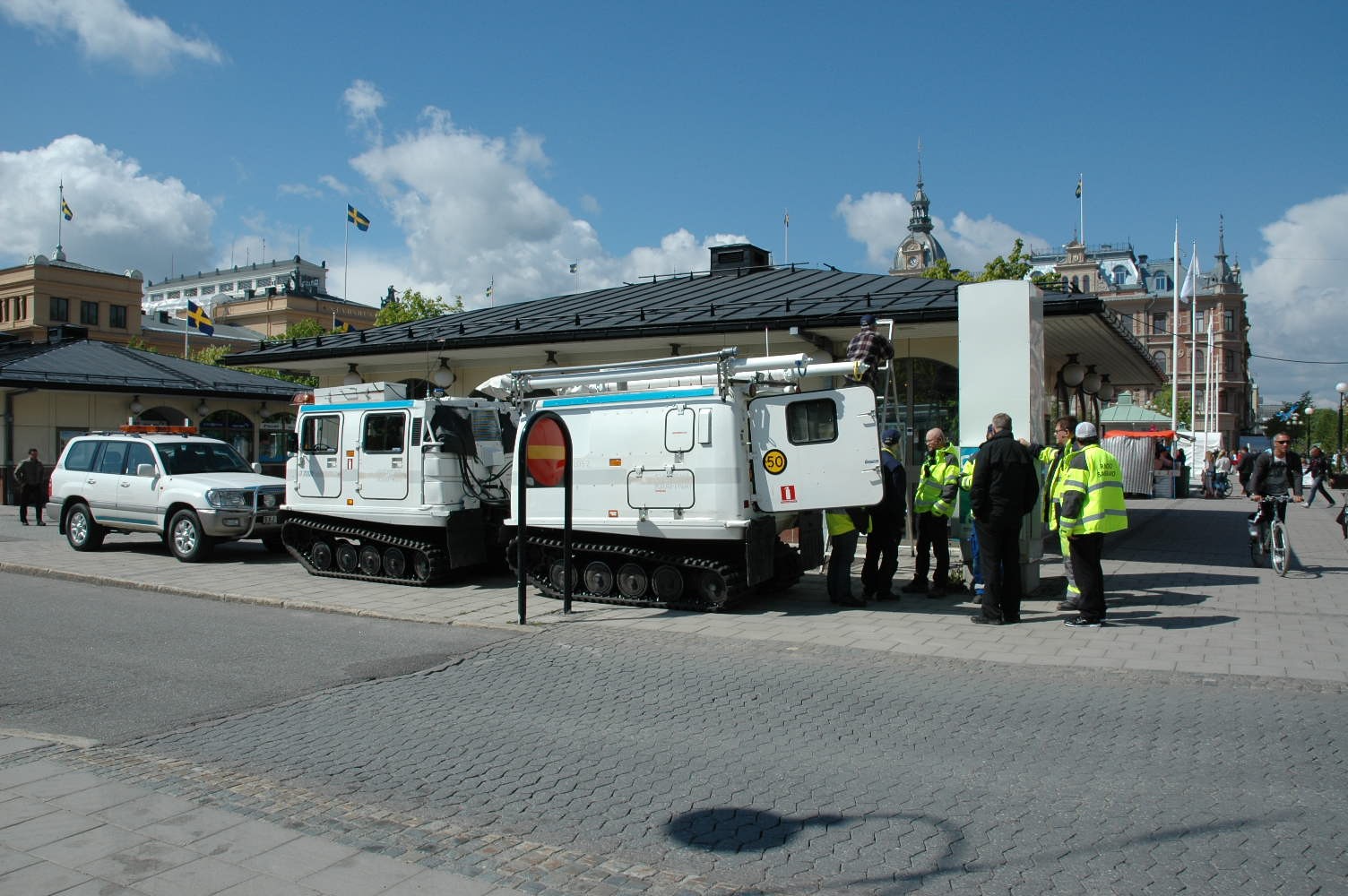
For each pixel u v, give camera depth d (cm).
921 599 1067
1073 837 421
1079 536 897
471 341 1678
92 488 1534
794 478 967
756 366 977
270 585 1198
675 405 998
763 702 659
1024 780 496
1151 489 3108
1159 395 7356
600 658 807
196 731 606
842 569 1024
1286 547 1195
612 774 517
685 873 395
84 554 1517
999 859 400
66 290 6619
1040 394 1106
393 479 1202
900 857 405
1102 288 8375
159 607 1070
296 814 462
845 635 876
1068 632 880
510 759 545
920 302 1406
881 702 657
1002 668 750
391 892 379
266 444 3178
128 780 512
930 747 554
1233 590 1098
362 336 1953
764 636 877
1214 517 2203
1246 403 8788
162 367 3070
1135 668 742
